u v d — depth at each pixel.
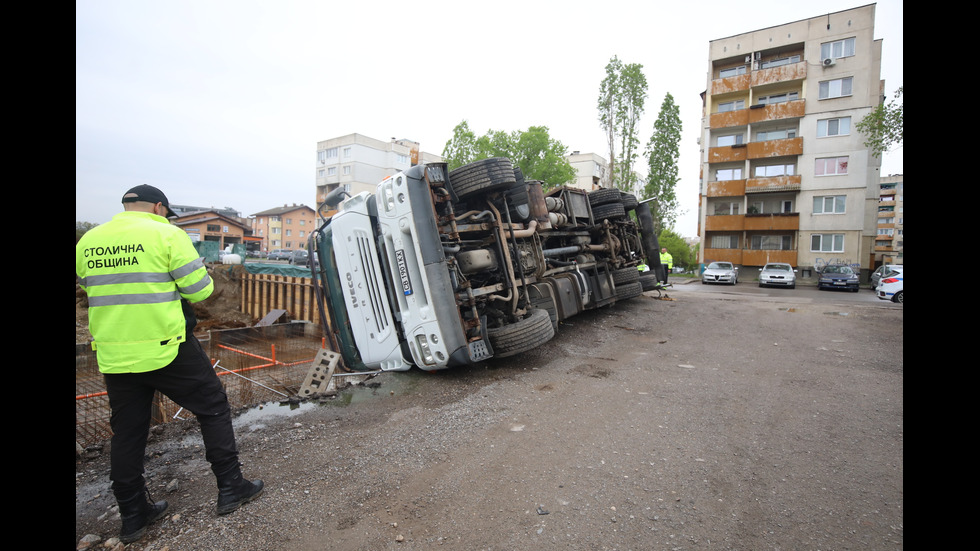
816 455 3.37
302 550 2.40
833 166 31.36
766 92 34.56
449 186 5.54
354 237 5.91
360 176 67.94
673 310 11.31
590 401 4.55
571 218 8.80
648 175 36.91
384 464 3.34
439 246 5.11
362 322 5.98
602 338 7.64
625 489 2.92
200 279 2.67
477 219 5.77
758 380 5.29
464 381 5.26
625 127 35.75
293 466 3.33
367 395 4.98
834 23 31.28
